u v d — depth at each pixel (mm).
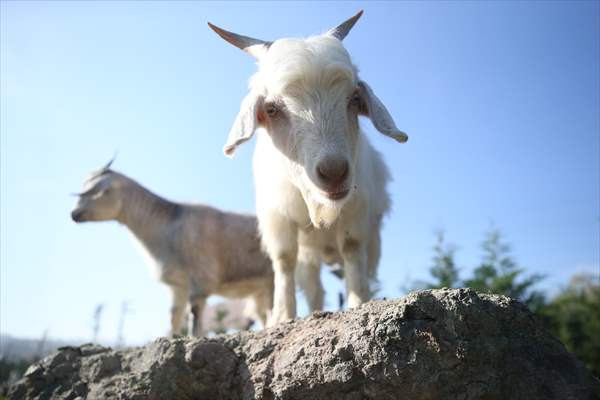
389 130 611
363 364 477
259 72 663
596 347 2096
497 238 2412
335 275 1217
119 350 679
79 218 1620
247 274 1673
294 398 514
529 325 472
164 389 579
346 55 623
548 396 442
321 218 676
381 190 898
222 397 568
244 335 606
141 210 1640
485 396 447
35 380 685
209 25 750
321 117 579
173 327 1582
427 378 455
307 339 532
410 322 473
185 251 1595
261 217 782
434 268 2346
